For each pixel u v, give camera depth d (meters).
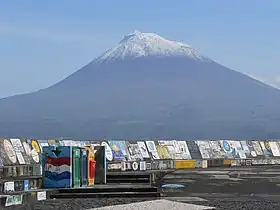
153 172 37.22
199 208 20.05
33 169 31.00
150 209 19.64
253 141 57.88
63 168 26.08
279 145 59.91
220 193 26.55
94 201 22.81
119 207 20.22
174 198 23.95
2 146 30.56
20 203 22.06
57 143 35.97
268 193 26.67
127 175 31.64
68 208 20.52
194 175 37.12
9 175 28.72
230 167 50.12
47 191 24.59
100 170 29.80
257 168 47.75
